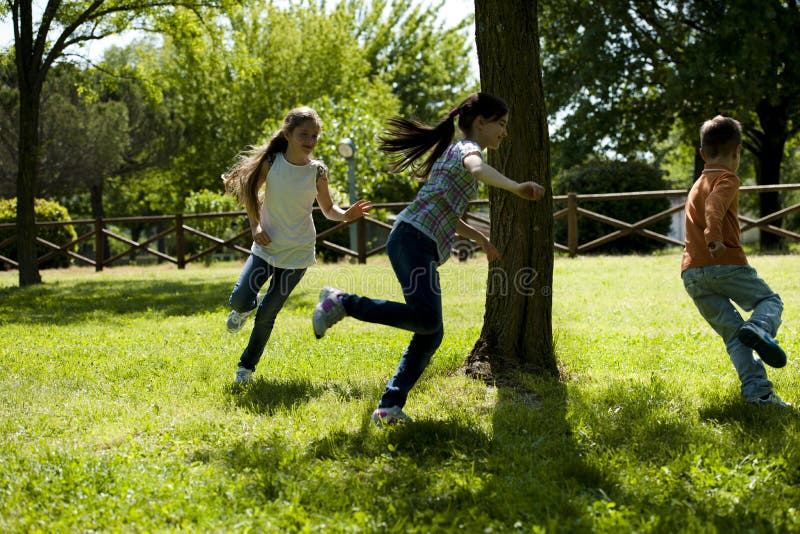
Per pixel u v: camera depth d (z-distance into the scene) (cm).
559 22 1886
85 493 267
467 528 237
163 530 237
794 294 757
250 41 3247
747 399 361
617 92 1872
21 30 1189
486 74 430
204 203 1788
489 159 442
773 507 249
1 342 600
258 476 280
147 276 1296
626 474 283
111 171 2961
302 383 434
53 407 389
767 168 1834
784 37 1496
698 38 1698
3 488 275
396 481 279
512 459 301
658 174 1586
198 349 553
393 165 376
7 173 2627
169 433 341
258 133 3091
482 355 448
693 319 651
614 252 1497
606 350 521
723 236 369
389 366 483
